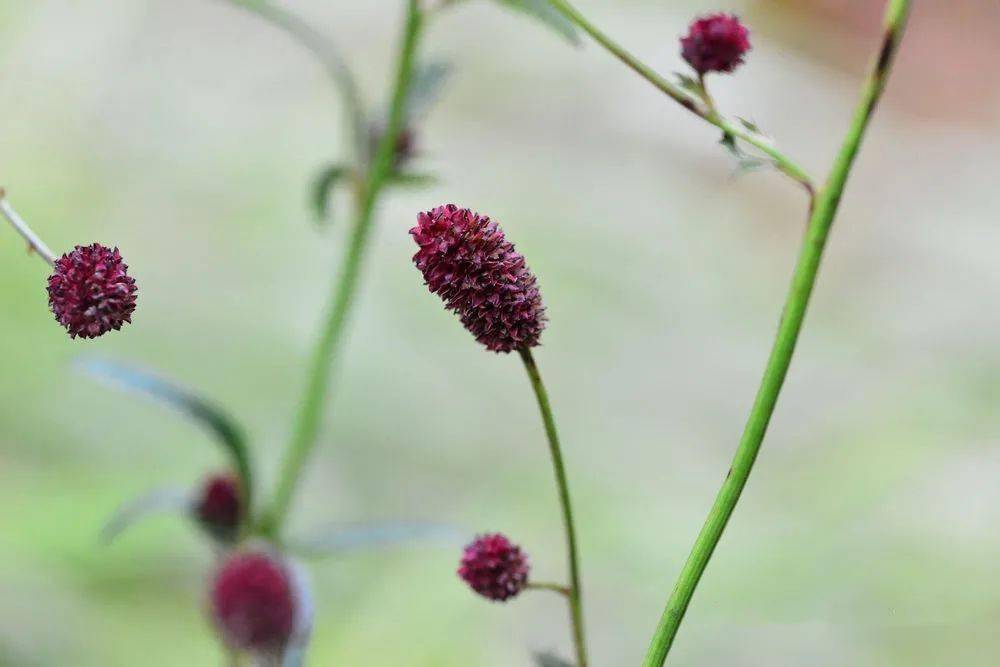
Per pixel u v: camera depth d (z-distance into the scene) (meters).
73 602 0.89
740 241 1.68
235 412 1.17
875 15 2.11
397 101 0.62
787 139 1.88
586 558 1.12
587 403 1.33
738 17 0.52
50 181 1.43
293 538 0.62
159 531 0.98
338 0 1.80
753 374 1.44
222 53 1.68
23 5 1.62
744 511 1.22
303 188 1.51
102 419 1.12
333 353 0.62
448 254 0.50
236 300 1.33
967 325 1.54
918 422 1.31
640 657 1.02
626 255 1.55
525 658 0.99
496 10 1.86
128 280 0.49
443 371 1.32
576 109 1.77
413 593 1.02
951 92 2.12
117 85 1.58
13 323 1.20
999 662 0.98
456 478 1.19
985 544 1.09
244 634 0.60
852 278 1.70
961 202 1.86
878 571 1.08
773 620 1.04
